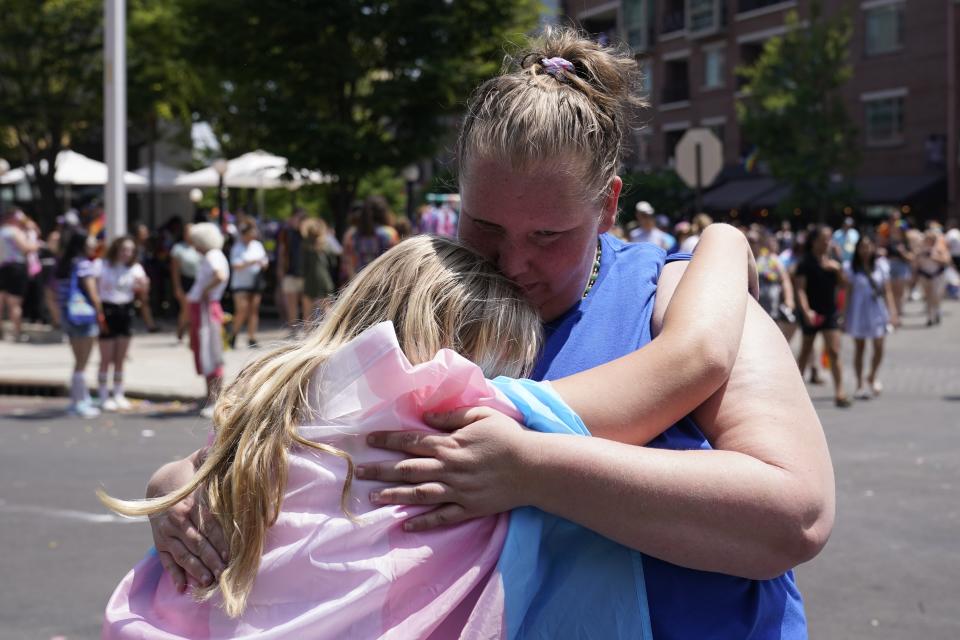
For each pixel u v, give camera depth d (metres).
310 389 1.47
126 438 9.10
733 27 46.97
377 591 1.35
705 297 1.53
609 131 1.52
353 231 13.94
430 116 20.11
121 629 1.49
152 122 27.48
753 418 1.47
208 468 1.48
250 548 1.41
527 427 1.46
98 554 5.49
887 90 40.66
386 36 19.73
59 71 26.39
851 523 6.22
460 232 1.62
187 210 36.03
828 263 11.43
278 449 1.43
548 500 1.38
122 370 10.99
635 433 1.45
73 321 10.52
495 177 1.46
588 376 1.49
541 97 1.45
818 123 36.69
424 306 1.50
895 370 14.62
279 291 17.23
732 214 46.00
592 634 1.43
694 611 1.46
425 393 1.43
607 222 1.61
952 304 27.00
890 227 26.84
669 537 1.37
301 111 20.12
